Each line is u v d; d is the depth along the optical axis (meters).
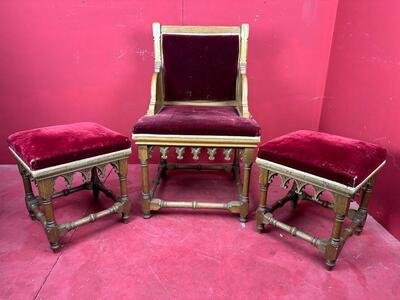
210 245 1.54
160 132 1.55
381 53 1.64
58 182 2.15
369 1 1.73
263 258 1.46
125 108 2.27
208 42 1.85
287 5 2.04
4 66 2.13
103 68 2.16
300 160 1.36
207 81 1.92
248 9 2.04
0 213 1.78
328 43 2.15
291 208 1.87
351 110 1.93
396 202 1.59
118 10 2.02
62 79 2.18
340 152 1.35
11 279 1.32
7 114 2.26
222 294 1.26
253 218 1.77
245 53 1.86
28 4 1.99
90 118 2.29
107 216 1.77
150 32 2.08
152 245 1.54
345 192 1.26
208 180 2.20
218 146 1.58
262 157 1.49
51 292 1.26
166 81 1.93
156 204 1.72
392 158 1.60
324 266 1.41
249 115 1.72
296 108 2.31
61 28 2.05
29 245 1.53
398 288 1.30
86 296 1.24
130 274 1.35
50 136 1.45
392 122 1.59
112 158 1.55
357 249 1.53
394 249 1.53
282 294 1.26
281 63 2.18
